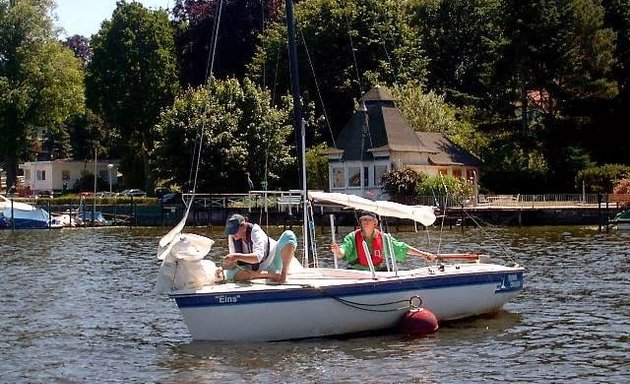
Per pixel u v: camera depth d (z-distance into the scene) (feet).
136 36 321.73
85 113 366.22
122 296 86.28
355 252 67.41
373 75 274.77
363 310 61.67
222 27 326.44
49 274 107.24
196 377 52.44
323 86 279.49
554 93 253.65
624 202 190.49
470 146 260.01
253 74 290.76
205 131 233.14
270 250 62.49
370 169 228.84
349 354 56.95
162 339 63.72
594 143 251.39
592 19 247.91
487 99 277.64
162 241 61.52
